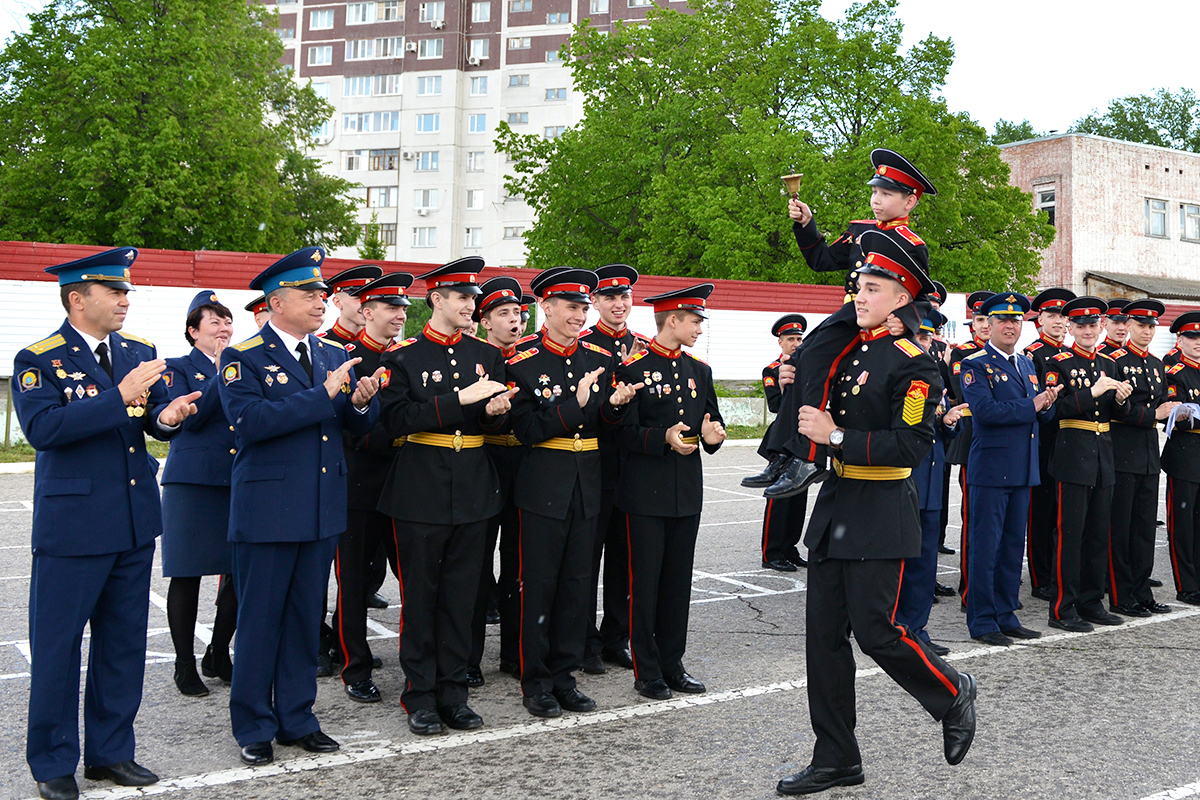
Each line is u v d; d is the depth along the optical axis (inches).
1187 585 302.7
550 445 202.5
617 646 236.4
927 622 256.1
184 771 167.3
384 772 166.7
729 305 869.8
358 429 185.6
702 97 1149.7
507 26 2561.5
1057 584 268.7
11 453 639.1
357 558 210.1
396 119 2578.7
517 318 233.6
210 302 226.8
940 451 244.5
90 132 1067.9
